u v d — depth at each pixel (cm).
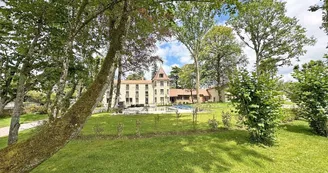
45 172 412
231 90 645
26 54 733
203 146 557
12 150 152
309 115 732
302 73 774
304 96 736
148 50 1912
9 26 661
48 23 681
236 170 421
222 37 3102
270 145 587
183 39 1842
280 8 2164
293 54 2239
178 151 514
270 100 584
